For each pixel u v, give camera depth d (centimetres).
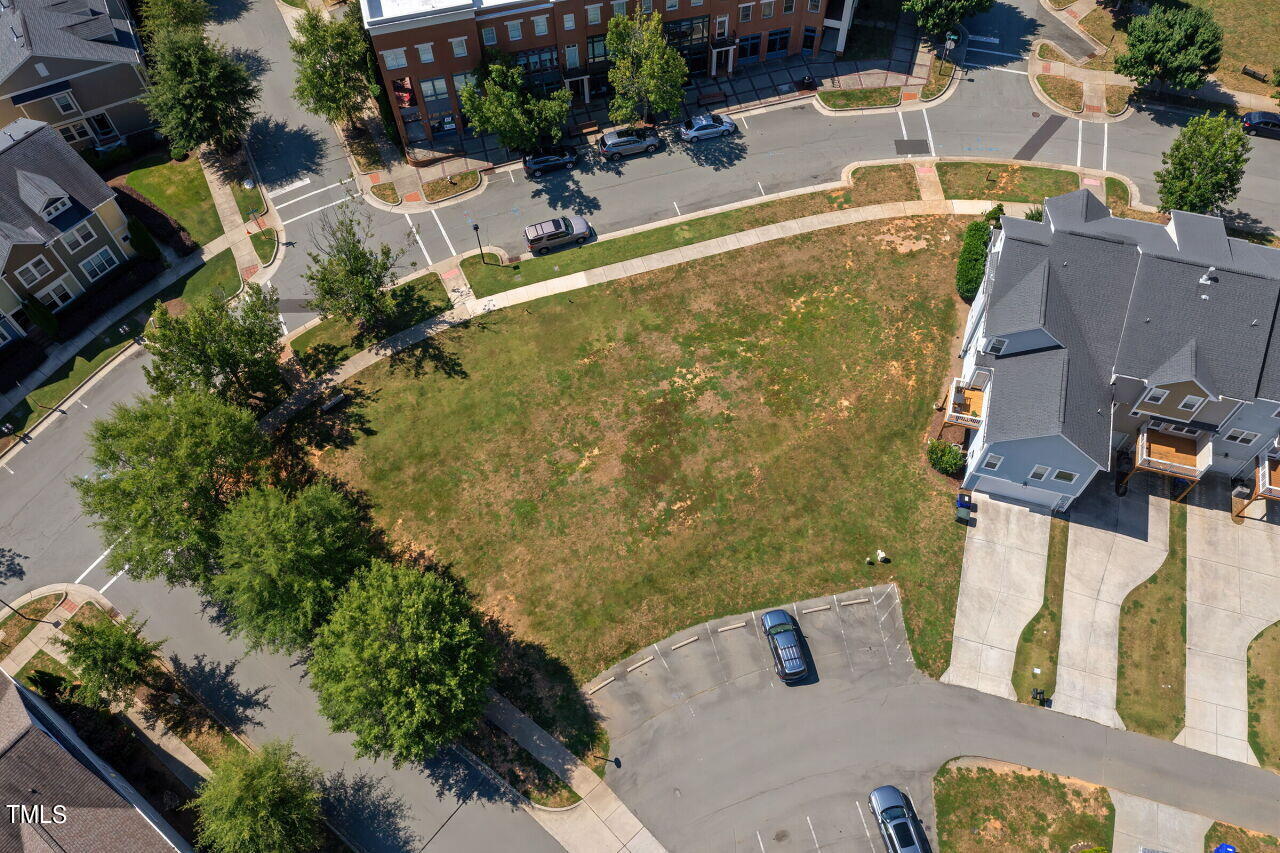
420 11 5869
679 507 4825
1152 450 4588
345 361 5556
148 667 4516
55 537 4972
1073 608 4428
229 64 6375
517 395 5322
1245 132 6341
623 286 5772
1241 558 4534
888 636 4394
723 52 6794
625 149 6425
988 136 6475
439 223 6216
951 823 3894
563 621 4491
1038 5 7438
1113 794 3941
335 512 4272
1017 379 4475
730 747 4122
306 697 4412
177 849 3594
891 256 5791
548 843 3934
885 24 7269
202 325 4844
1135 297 4422
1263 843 3803
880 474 4884
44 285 5647
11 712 3750
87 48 6391
